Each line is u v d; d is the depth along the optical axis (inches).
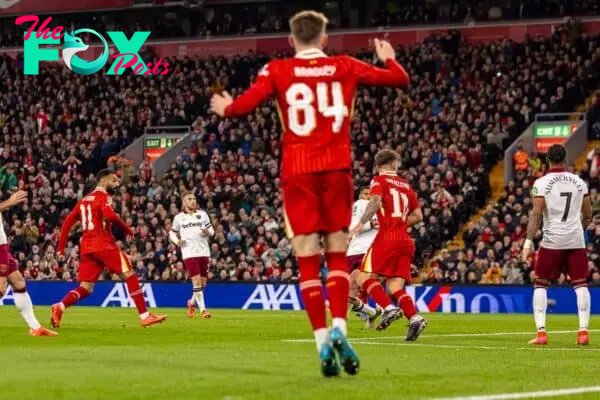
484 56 2319.1
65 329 997.8
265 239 1877.5
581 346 768.9
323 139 475.5
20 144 2527.1
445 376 497.4
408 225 852.0
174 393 416.8
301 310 1658.5
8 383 454.3
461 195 1889.8
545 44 2293.3
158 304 1829.5
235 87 2554.1
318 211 474.9
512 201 1795.0
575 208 791.7
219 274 1862.7
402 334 920.3
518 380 486.3
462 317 1381.6
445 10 2647.6
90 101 2637.8
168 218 2023.9
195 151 2283.5
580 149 2063.2
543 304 794.8
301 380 464.4
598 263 1621.6
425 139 2068.2
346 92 482.0
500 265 1683.1
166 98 2566.4
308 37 486.9
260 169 2127.2
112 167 2242.9
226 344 751.7
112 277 1939.0
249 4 2851.9
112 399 399.5
